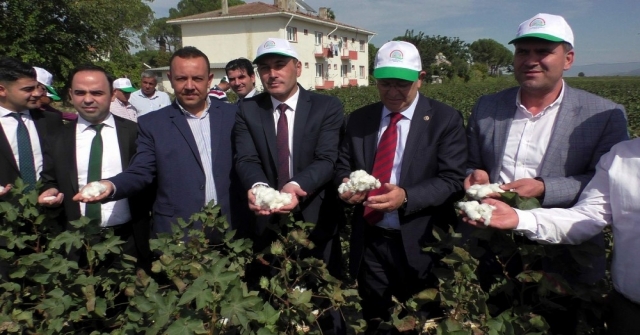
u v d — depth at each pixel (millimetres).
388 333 2742
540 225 1936
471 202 1944
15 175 3299
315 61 41188
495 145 2508
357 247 2758
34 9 21203
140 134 3029
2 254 2547
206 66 2959
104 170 3080
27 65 3355
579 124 2307
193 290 1837
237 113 2943
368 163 2707
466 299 2010
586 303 2117
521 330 1973
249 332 1944
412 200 2375
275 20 36156
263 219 2814
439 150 2566
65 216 3084
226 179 3037
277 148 2801
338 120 2863
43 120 3518
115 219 3098
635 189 1791
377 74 2465
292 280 2635
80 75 2994
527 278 2027
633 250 1827
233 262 2506
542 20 2221
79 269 2498
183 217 2934
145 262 3211
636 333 1871
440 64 49719
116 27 25203
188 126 3008
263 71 2721
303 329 2465
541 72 2252
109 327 2514
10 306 2434
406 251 2594
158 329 1830
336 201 2945
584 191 2064
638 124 10625
